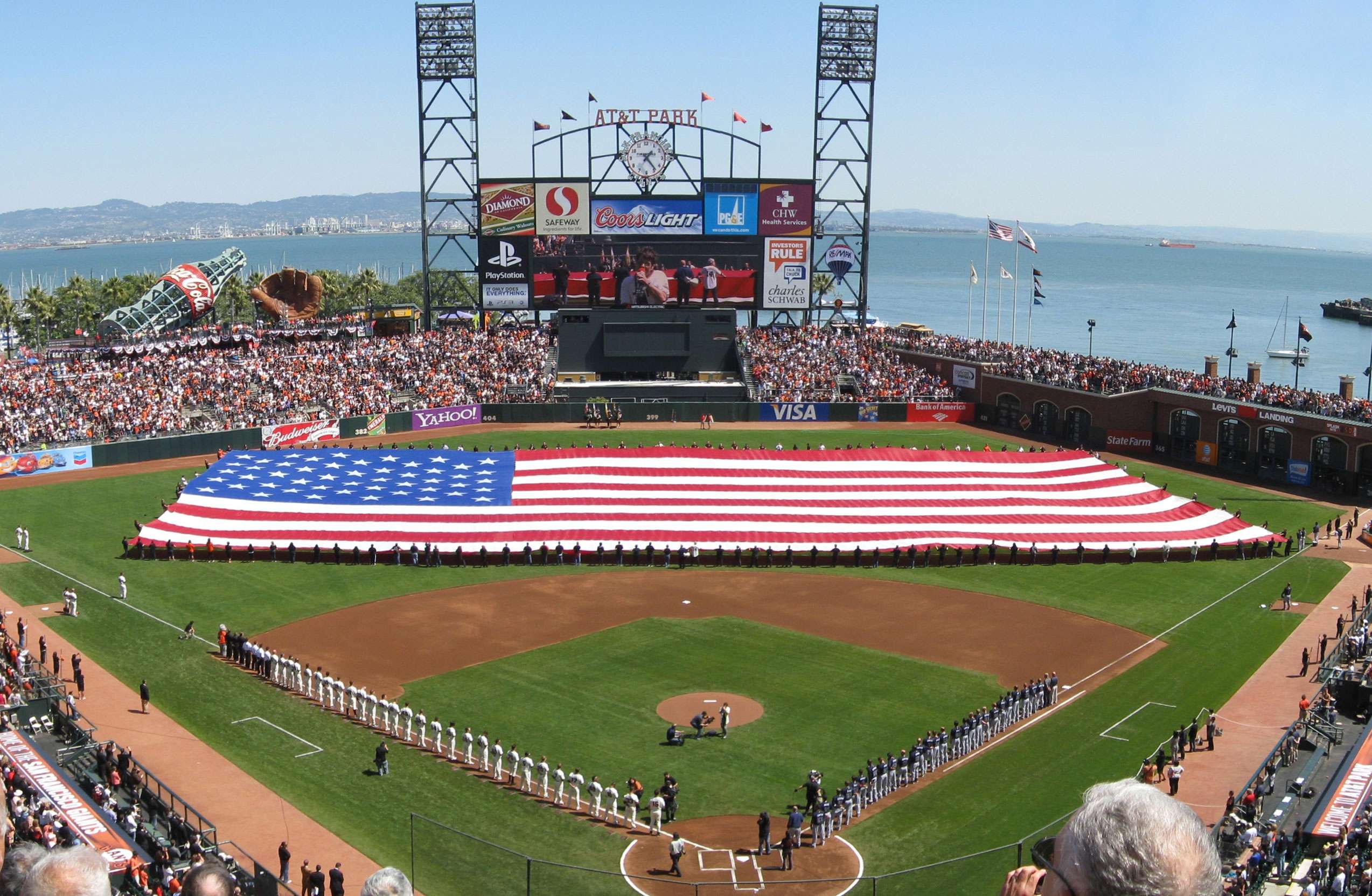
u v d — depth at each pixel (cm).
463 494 9625
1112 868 564
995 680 6725
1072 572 8850
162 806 4809
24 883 699
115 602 7844
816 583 8550
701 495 9675
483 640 7312
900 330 17500
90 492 10319
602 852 4800
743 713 6197
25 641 6788
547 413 13475
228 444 11731
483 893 4447
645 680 6644
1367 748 5028
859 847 4875
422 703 6309
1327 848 4194
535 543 9000
